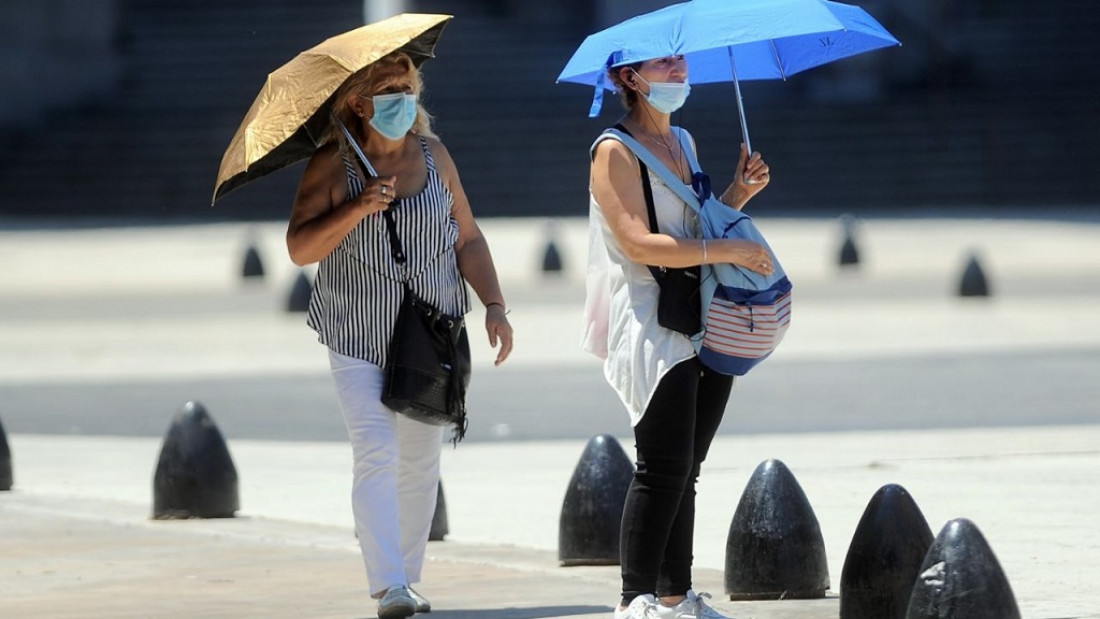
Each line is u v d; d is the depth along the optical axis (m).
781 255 95.75
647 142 19.88
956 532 17.81
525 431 41.19
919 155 136.50
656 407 19.61
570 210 130.62
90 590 24.25
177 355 57.88
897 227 115.31
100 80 146.00
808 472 33.66
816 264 90.56
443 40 146.00
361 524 20.94
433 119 22.16
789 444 37.72
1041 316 65.00
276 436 41.09
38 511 31.36
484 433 41.00
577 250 100.06
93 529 29.47
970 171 135.88
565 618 21.86
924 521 20.28
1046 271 83.88
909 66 148.62
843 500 30.33
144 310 72.25
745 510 22.91
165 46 147.25
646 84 19.61
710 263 19.38
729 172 130.38
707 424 20.33
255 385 50.75
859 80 147.00
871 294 74.62
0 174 135.88
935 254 95.25
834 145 136.50
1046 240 102.81
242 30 148.38
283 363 55.69
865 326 62.88
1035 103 142.38
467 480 34.47
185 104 142.62
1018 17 154.00
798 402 44.97
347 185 21.08
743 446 37.59
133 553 27.16
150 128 139.62
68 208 134.62
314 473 35.47
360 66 20.36
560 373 52.09
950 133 138.62
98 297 78.44
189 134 138.50
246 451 38.59
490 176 132.62
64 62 145.38
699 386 20.25
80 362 56.47
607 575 25.05
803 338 59.72
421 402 20.92
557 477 34.62
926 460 34.91
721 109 140.00
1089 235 106.06
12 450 36.97
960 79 147.25
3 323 67.94
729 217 19.86
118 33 148.25
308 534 28.73
